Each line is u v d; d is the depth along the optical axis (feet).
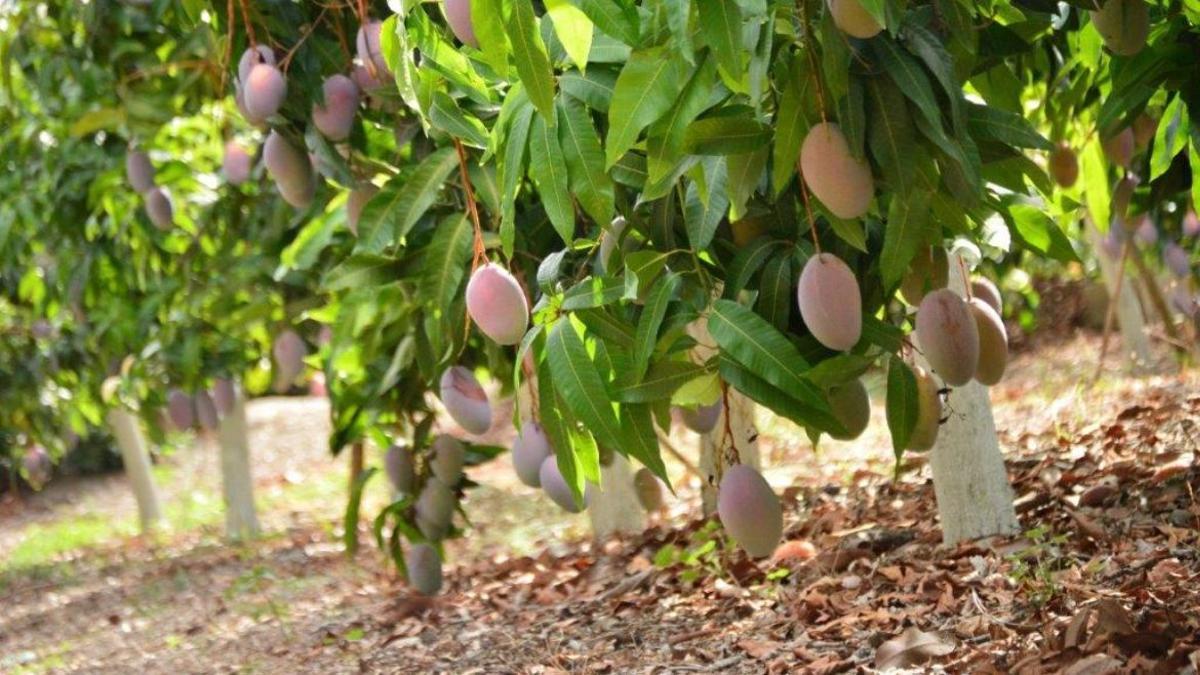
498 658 14.76
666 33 7.12
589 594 17.06
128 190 20.62
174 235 21.57
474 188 10.41
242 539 32.17
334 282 11.42
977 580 13.01
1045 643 10.38
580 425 8.45
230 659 18.61
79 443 49.96
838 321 7.54
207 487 46.80
